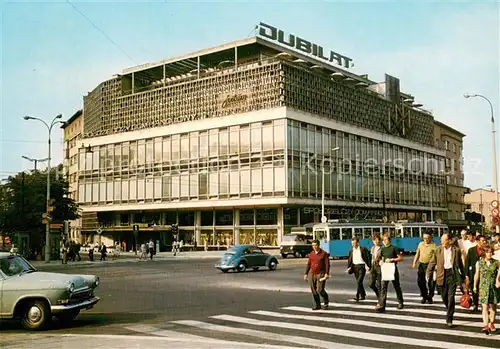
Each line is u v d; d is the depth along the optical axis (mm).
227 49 57781
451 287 10789
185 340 9383
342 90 60125
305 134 53844
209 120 56906
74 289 11266
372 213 62375
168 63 62344
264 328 10797
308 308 13727
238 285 20875
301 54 60125
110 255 55250
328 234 41969
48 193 41219
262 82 54094
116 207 64000
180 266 35312
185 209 59656
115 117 66312
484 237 12414
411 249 47969
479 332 10086
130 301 15953
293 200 51375
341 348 8750
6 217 46125
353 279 22766
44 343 9328
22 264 12008
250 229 55125
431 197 74312
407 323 11172
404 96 72375
